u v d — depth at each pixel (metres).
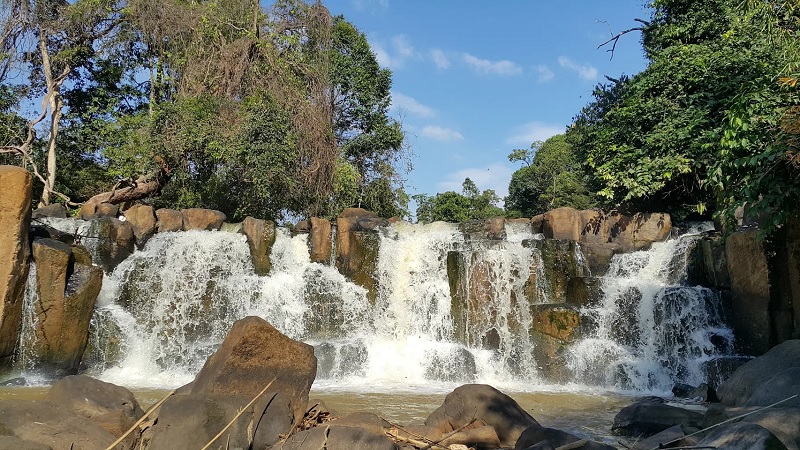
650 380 13.70
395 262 17.19
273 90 23.44
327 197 24.22
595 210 17.77
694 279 15.59
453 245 17.22
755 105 13.16
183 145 22.11
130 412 7.13
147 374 14.59
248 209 23.97
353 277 17.08
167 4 23.69
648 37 22.28
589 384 14.03
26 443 5.68
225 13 24.59
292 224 23.70
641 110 18.56
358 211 19.14
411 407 11.16
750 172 12.19
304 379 7.52
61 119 25.56
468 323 15.98
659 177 17.66
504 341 15.45
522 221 18.56
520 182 41.62
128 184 23.62
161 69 24.95
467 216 36.19
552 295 15.96
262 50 24.14
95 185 25.34
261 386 7.23
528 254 16.11
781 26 16.33
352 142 28.70
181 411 6.55
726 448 5.78
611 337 14.63
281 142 22.52
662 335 14.39
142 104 26.59
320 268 17.11
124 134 23.27
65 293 13.89
